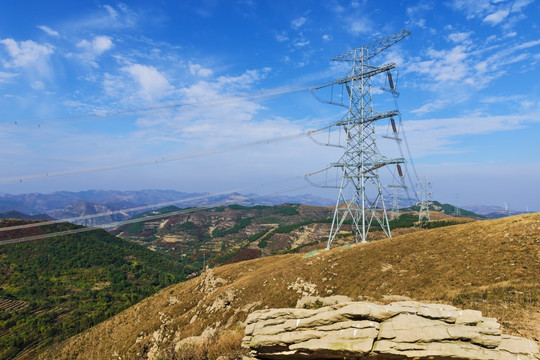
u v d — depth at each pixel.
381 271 45.81
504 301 24.78
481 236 45.22
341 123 77.69
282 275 60.19
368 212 73.75
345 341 15.16
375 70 73.56
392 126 73.81
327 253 63.47
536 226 41.06
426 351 13.92
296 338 16.06
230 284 73.50
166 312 79.12
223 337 22.12
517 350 13.84
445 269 39.09
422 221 147.50
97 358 77.19
